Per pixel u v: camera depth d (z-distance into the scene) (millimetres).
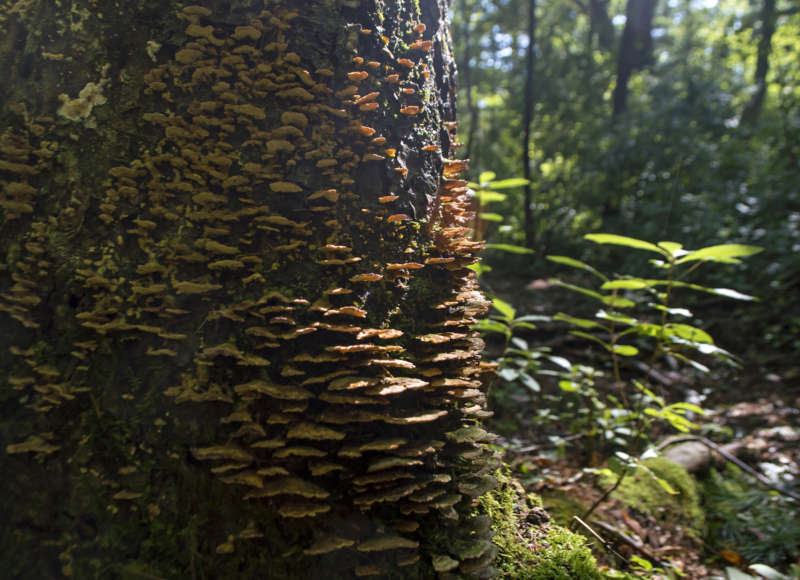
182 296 574
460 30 5141
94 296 570
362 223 618
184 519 564
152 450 566
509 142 4047
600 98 3920
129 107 581
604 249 2852
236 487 567
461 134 4547
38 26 583
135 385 568
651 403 1517
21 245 577
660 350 961
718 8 6199
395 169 636
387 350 585
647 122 3062
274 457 550
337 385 553
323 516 579
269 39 596
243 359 558
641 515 1015
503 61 5070
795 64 4211
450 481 633
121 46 583
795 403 1559
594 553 881
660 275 2354
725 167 2908
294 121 590
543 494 1035
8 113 582
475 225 1319
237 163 589
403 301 640
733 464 1291
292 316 583
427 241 664
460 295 676
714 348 890
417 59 666
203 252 580
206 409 569
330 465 559
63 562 554
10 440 560
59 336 569
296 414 566
